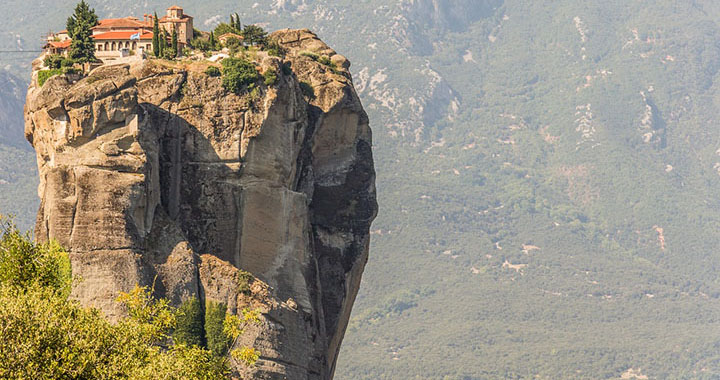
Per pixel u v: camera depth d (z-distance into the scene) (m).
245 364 174.88
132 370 130.50
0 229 146.25
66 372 125.75
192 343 178.00
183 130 191.12
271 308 184.25
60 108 177.75
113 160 177.62
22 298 129.38
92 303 171.88
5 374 123.12
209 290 181.75
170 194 189.88
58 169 176.25
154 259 178.75
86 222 175.00
